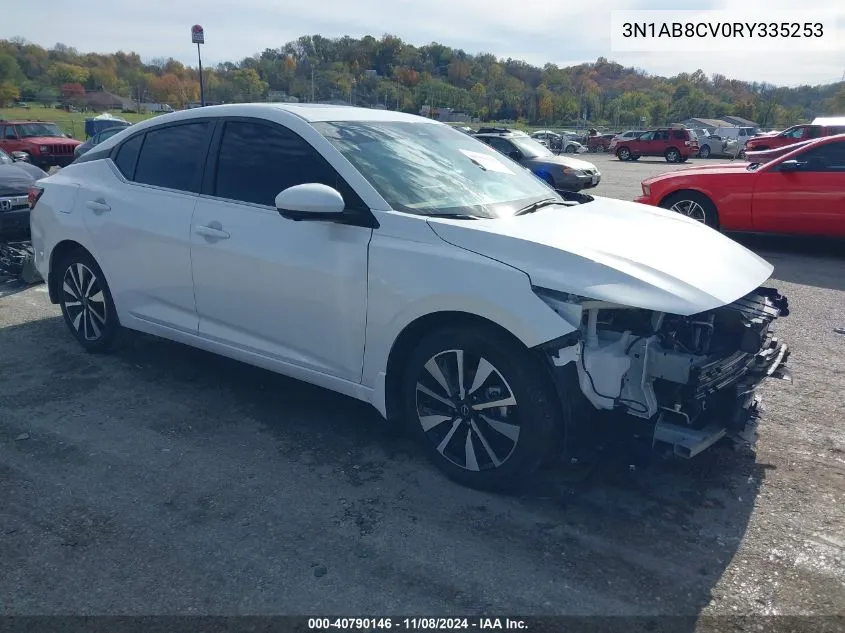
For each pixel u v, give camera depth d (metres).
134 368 4.77
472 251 3.06
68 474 3.41
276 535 2.93
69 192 4.83
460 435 3.29
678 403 2.90
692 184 9.59
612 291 2.79
